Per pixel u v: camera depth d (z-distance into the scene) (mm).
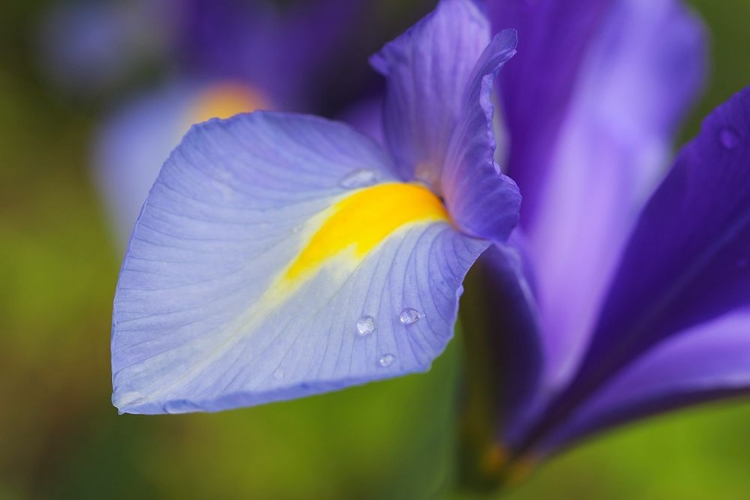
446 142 273
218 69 622
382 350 248
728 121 280
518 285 285
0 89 675
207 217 262
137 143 634
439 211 270
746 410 528
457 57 272
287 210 267
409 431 464
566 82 307
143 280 254
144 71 655
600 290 329
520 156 303
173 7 619
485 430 328
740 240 289
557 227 326
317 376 245
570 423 326
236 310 256
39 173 671
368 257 261
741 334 314
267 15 598
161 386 249
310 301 258
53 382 617
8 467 598
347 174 274
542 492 551
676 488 534
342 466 529
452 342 400
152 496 521
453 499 337
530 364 309
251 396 242
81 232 648
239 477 536
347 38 551
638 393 321
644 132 353
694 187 290
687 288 303
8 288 619
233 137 270
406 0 524
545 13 292
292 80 590
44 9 665
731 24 631
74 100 673
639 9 347
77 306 624
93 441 513
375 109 565
